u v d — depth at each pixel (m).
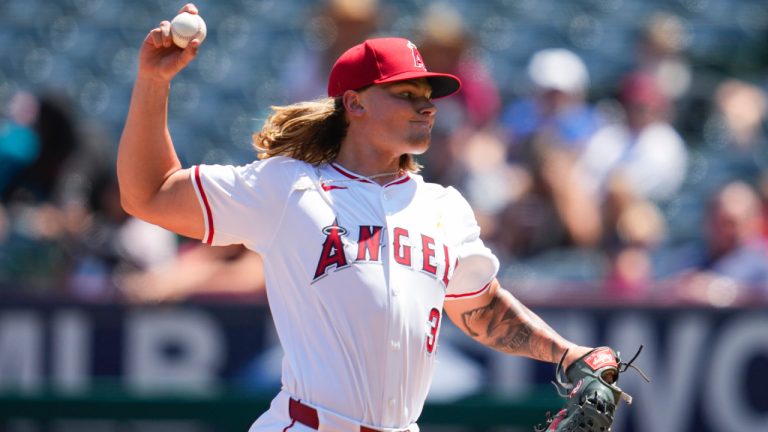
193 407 18.58
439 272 11.05
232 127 34.41
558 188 23.66
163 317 21.89
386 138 11.10
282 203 10.92
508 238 23.62
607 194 23.27
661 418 20.53
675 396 20.53
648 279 23.20
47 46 40.47
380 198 10.99
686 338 20.58
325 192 10.94
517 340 12.02
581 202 23.73
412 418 11.23
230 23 39.19
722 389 20.44
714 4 37.16
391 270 10.74
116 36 40.38
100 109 37.16
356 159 11.29
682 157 27.77
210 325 21.70
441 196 11.52
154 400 18.61
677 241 26.36
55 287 22.23
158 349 21.86
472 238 11.58
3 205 26.56
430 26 26.50
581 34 35.97
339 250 10.71
